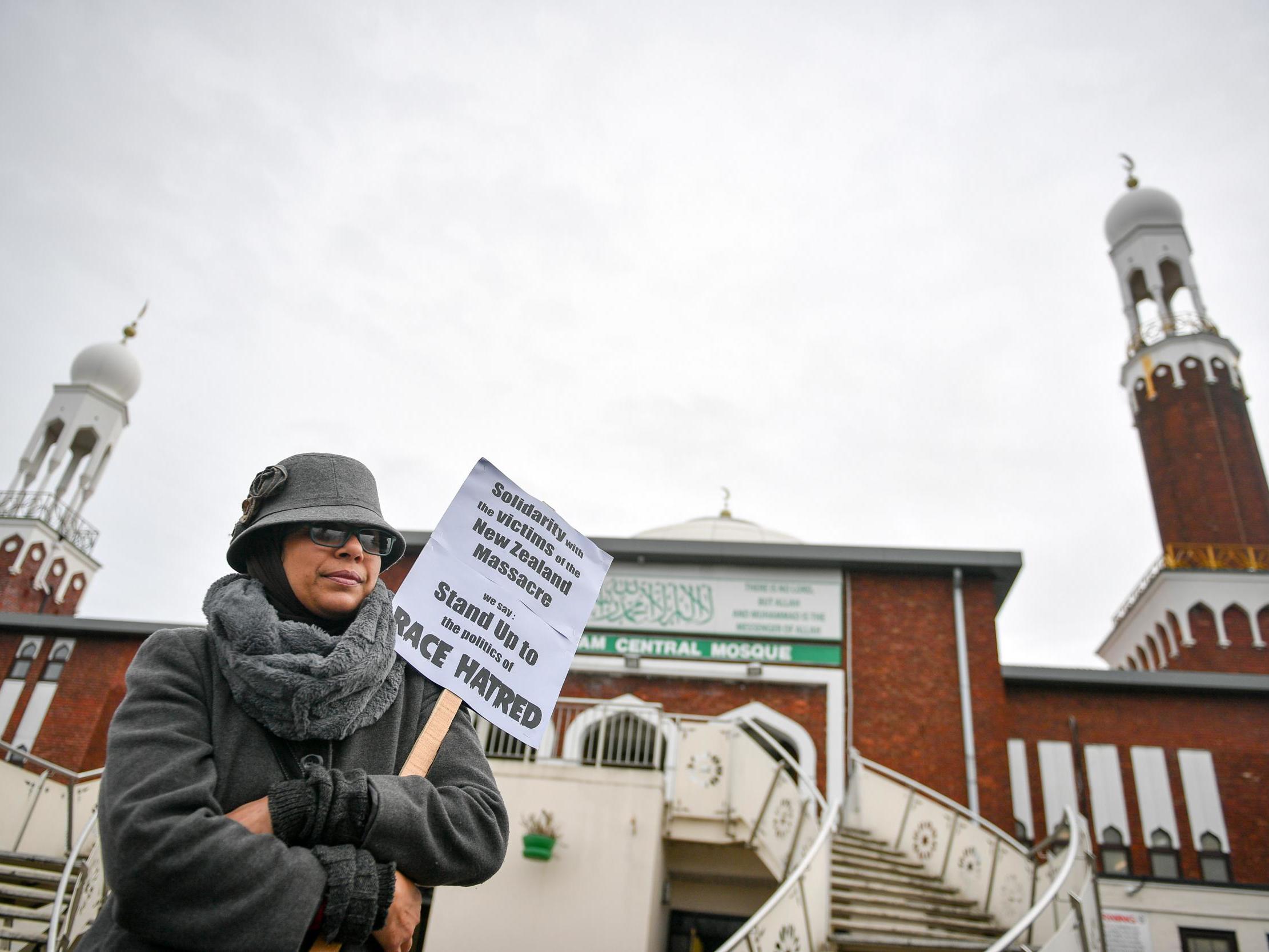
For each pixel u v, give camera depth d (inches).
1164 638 1245.1
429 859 82.8
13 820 495.2
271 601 96.2
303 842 77.6
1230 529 1336.1
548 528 129.6
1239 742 789.2
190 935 70.1
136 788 74.5
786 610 834.2
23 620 960.3
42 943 376.8
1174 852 756.6
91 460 1622.8
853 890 515.8
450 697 104.0
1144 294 1663.4
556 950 507.5
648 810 539.5
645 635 835.4
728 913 636.1
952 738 765.9
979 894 522.6
